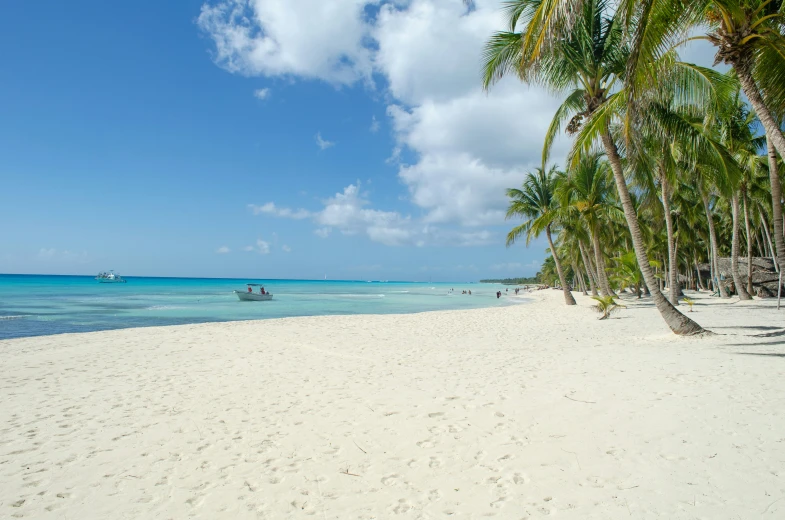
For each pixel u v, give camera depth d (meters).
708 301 24.30
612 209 25.03
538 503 3.15
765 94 8.77
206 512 3.21
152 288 75.31
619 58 10.34
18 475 3.87
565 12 5.69
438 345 11.40
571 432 4.45
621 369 7.18
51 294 49.12
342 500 3.33
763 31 7.41
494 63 11.21
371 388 6.68
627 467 3.63
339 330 15.34
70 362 9.34
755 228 34.53
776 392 5.45
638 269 22.84
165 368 8.61
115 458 4.21
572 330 13.94
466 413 5.23
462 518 3.00
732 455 3.73
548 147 12.27
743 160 19.11
